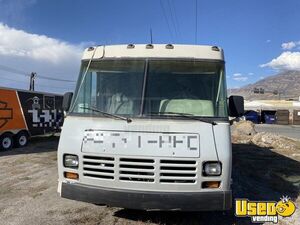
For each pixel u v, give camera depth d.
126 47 6.07
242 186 9.12
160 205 5.16
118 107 5.71
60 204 7.29
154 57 5.96
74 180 5.50
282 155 15.43
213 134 5.35
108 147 5.34
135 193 5.20
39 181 9.64
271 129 44.06
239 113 6.00
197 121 5.44
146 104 5.64
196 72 5.88
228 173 5.26
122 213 6.61
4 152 16.83
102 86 5.91
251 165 12.52
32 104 19.98
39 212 6.78
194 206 5.15
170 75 5.86
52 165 12.53
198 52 5.98
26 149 18.08
